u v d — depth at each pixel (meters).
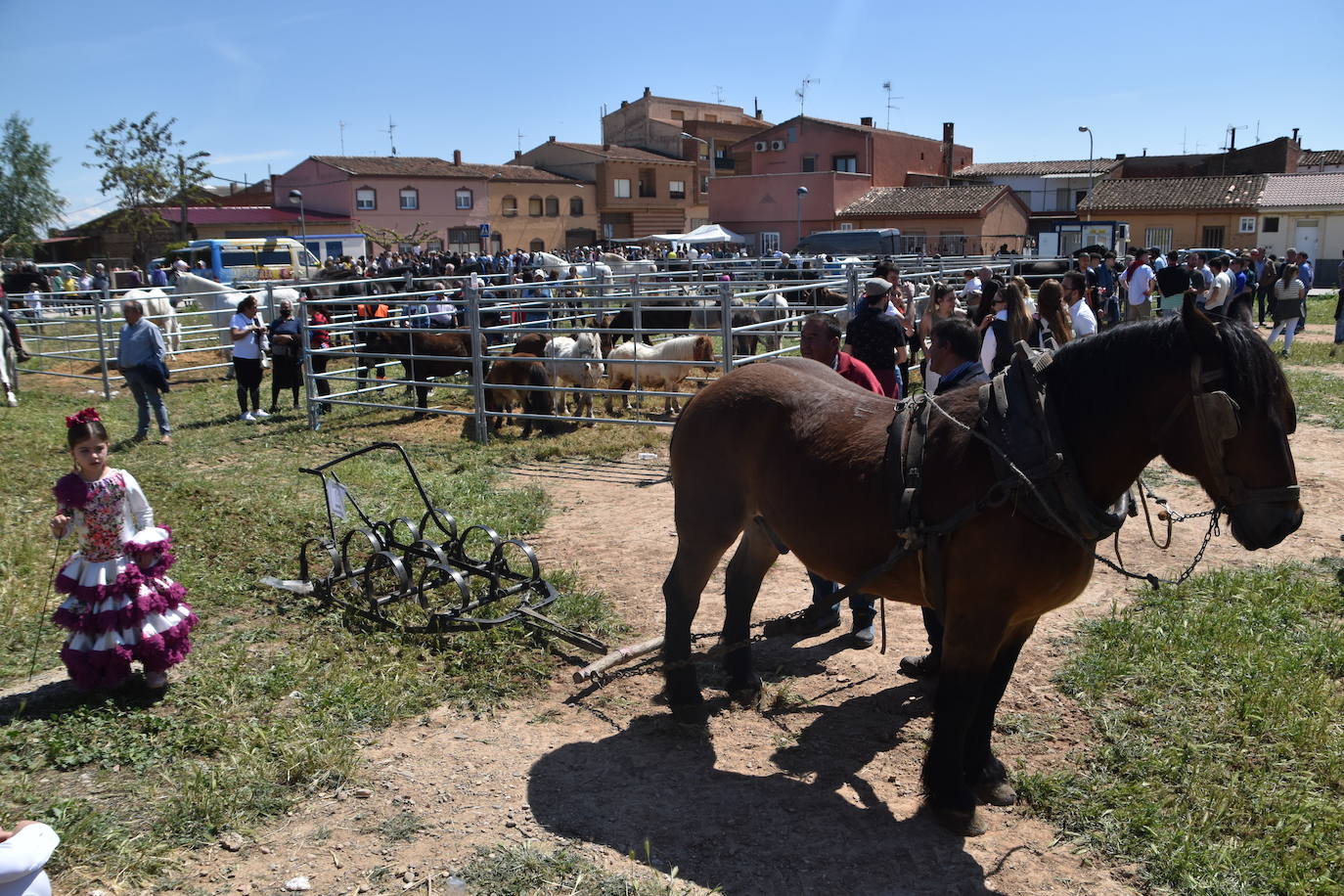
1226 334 3.11
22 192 52.41
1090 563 3.50
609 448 10.84
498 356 11.93
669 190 63.53
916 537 3.49
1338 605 5.50
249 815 3.81
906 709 4.71
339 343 18.25
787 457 4.04
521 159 63.28
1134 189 48.69
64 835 3.58
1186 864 3.38
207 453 11.16
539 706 4.83
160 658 4.75
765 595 6.33
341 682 4.96
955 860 3.54
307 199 53.25
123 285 31.92
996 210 46.09
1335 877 3.32
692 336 12.52
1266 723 4.21
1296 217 43.38
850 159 53.91
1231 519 3.19
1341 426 10.57
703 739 4.48
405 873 3.48
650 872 3.47
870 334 6.51
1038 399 3.42
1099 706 4.55
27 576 6.59
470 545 7.25
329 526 7.09
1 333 15.21
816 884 3.42
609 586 6.48
